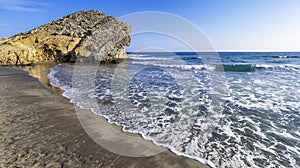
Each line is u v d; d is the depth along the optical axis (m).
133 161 2.81
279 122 4.66
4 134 3.50
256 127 4.36
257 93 7.82
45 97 6.67
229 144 3.53
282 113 5.32
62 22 34.16
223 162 2.92
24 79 11.06
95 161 2.75
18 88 8.20
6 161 2.62
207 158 3.02
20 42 25.73
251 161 2.99
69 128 3.93
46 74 13.87
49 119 4.43
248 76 12.98
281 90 8.34
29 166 2.53
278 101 6.56
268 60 27.59
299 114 5.20
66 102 6.09
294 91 8.07
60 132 3.71
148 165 2.72
